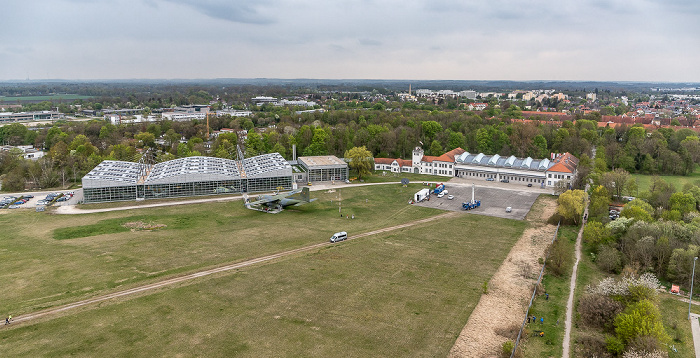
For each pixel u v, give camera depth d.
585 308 79.38
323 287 89.25
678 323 78.31
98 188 155.88
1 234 120.94
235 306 80.69
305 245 113.94
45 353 65.31
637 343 66.19
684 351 69.56
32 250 108.06
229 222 135.12
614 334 74.31
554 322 78.25
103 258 102.94
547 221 137.62
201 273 95.12
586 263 106.06
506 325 76.69
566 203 134.25
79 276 92.44
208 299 83.25
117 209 149.12
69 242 114.44
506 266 102.88
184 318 76.12
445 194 173.25
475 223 136.50
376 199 167.12
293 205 156.75
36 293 84.44
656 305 80.31
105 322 74.44
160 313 77.75
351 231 126.88
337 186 189.88
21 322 74.06
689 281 92.12
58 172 192.00
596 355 67.38
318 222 136.25
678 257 93.81
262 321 75.56
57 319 75.19
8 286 87.25
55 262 100.12
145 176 177.25
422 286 91.00
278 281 91.75
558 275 98.62
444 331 74.00
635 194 168.12
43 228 126.81
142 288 87.38
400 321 76.69
